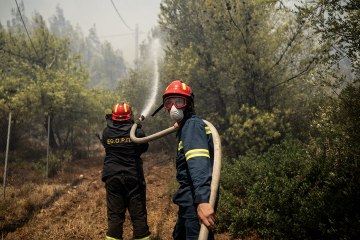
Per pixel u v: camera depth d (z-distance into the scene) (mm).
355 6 4898
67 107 13492
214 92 10430
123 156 3906
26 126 15273
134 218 3850
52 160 11219
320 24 5602
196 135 2049
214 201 1785
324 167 4621
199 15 10680
